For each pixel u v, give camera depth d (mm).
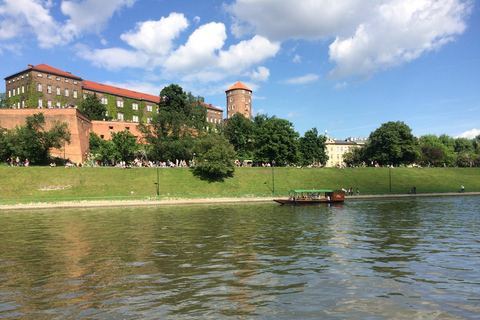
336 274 16281
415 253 20469
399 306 12422
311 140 114062
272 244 23297
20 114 76312
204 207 50375
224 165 72188
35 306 12586
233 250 21500
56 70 94375
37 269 17578
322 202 54625
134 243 23969
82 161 76562
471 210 43562
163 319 11383
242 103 142875
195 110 108438
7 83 94688
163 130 88438
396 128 100562
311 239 25031
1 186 58031
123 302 12891
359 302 12789
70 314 11844
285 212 43188
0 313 11953
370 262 18438
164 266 17859
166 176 70250
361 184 78250
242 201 59781
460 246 22406
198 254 20469
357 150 142250
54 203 53188
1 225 33125
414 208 46469
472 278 15625
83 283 15211
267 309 12148
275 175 78375
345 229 29547
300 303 12680
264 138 89750
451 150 128750
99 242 24422
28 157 68438
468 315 11648
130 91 117188
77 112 76812
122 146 76438
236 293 13766
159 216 39312
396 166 97250
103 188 62500
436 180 84125
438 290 14078
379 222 33719
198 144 75125
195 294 13664
